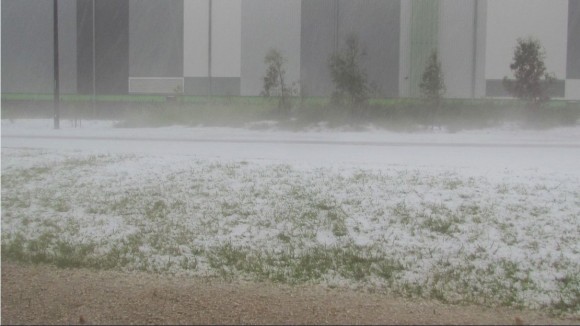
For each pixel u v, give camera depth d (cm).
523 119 3212
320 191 1116
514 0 3741
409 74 3747
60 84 4244
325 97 3747
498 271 745
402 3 3753
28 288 674
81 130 2938
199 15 4041
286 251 829
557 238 857
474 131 2884
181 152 1745
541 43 3734
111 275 736
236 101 3931
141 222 967
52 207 1065
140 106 4116
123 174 1307
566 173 1245
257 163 1423
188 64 4069
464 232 886
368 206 1017
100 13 4169
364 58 3781
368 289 690
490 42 3750
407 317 586
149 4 4109
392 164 1418
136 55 4141
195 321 565
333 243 859
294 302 632
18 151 1711
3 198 1131
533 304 643
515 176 1214
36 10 4291
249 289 682
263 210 1014
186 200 1084
